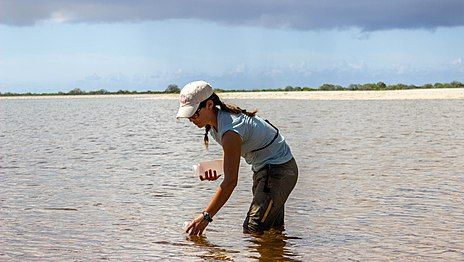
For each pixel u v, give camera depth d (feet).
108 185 33.22
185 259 19.31
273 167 22.33
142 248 20.54
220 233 22.49
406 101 169.99
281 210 23.07
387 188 31.24
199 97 21.13
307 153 47.73
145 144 58.75
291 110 128.36
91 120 110.32
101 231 22.86
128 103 240.53
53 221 24.52
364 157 44.60
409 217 24.84
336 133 67.15
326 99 212.02
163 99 300.40
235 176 21.18
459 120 85.76
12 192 31.14
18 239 21.68
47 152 51.57
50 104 246.88
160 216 25.39
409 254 19.67
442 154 45.65
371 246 20.66
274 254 19.84
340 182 33.32
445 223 23.71
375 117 97.30
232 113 21.52
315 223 23.95
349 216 25.13
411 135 62.95
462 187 31.17
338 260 19.13
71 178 35.94
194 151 51.60
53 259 19.26
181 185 33.01
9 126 92.68
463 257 19.24
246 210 26.37
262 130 21.90
